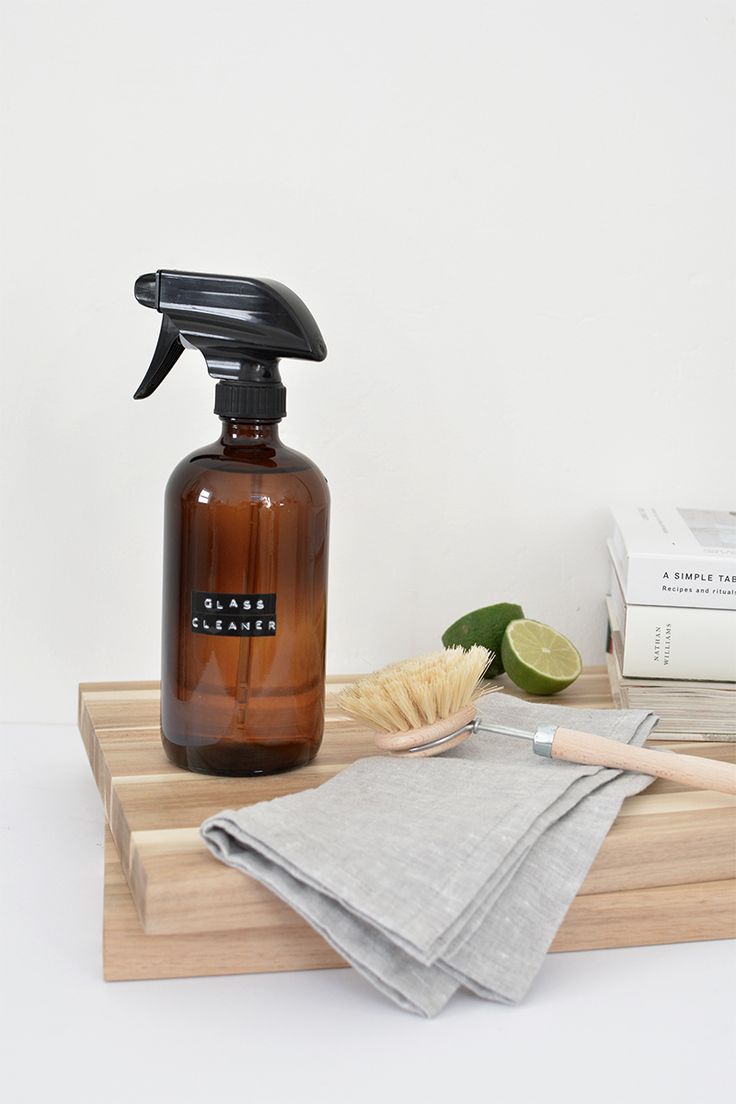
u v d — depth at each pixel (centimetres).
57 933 64
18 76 92
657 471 101
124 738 79
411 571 101
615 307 99
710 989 59
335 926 55
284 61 94
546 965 61
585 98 96
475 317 98
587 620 103
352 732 81
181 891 57
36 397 96
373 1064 52
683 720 83
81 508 98
